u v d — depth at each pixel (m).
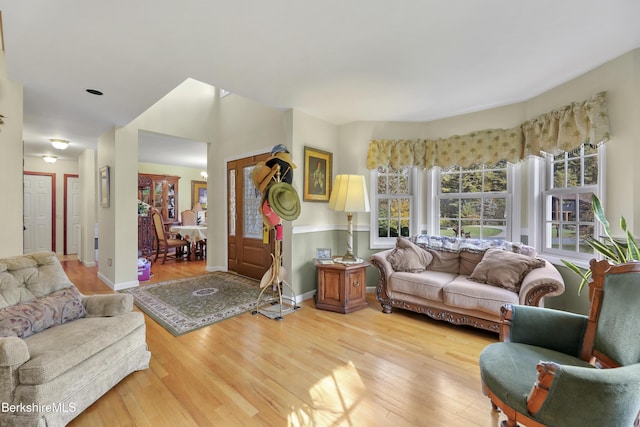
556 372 1.06
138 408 1.63
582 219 2.66
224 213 5.05
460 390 1.81
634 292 1.26
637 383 0.99
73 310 1.92
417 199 3.89
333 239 3.99
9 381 1.34
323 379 1.91
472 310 2.57
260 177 2.87
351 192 3.25
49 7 1.66
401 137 3.87
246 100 4.57
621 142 2.24
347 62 2.34
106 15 1.74
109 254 4.14
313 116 3.64
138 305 3.29
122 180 4.00
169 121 4.52
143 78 2.58
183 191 8.72
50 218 6.77
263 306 3.28
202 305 3.29
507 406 1.21
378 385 1.85
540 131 2.89
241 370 2.01
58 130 4.22
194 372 1.98
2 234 2.57
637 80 2.14
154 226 5.98
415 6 1.68
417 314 3.10
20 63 2.32
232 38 2.00
